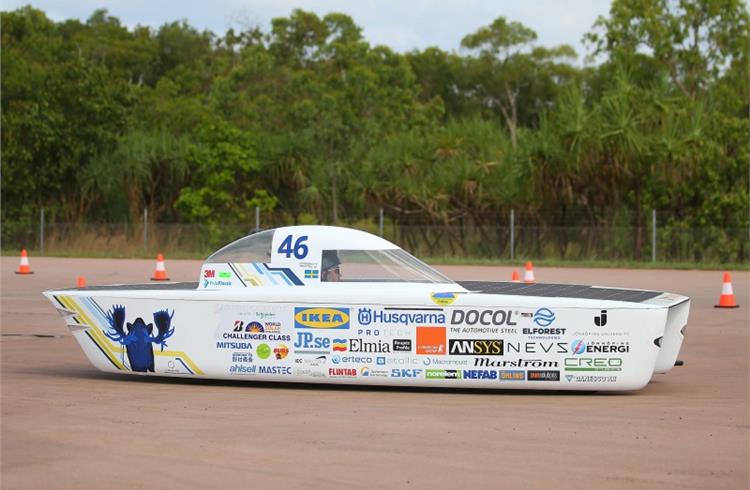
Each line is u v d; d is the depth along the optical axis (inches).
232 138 1733.5
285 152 1734.7
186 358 440.1
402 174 1612.9
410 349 419.5
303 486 285.6
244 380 440.1
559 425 362.3
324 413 382.3
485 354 414.6
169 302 442.0
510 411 387.5
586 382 412.5
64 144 1768.0
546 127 1514.5
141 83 2901.1
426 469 302.8
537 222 1508.4
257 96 2114.9
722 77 2100.1
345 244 442.9
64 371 485.7
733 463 310.7
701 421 370.3
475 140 1667.1
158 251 1603.1
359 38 2832.2
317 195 1659.7
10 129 1750.7
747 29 2111.2
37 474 297.6
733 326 674.2
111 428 356.2
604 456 318.3
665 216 1445.6
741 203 1393.9
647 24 2096.5
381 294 422.3
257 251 449.4
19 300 842.2
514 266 1379.2
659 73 1947.6
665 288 991.6
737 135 1443.2
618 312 408.5
